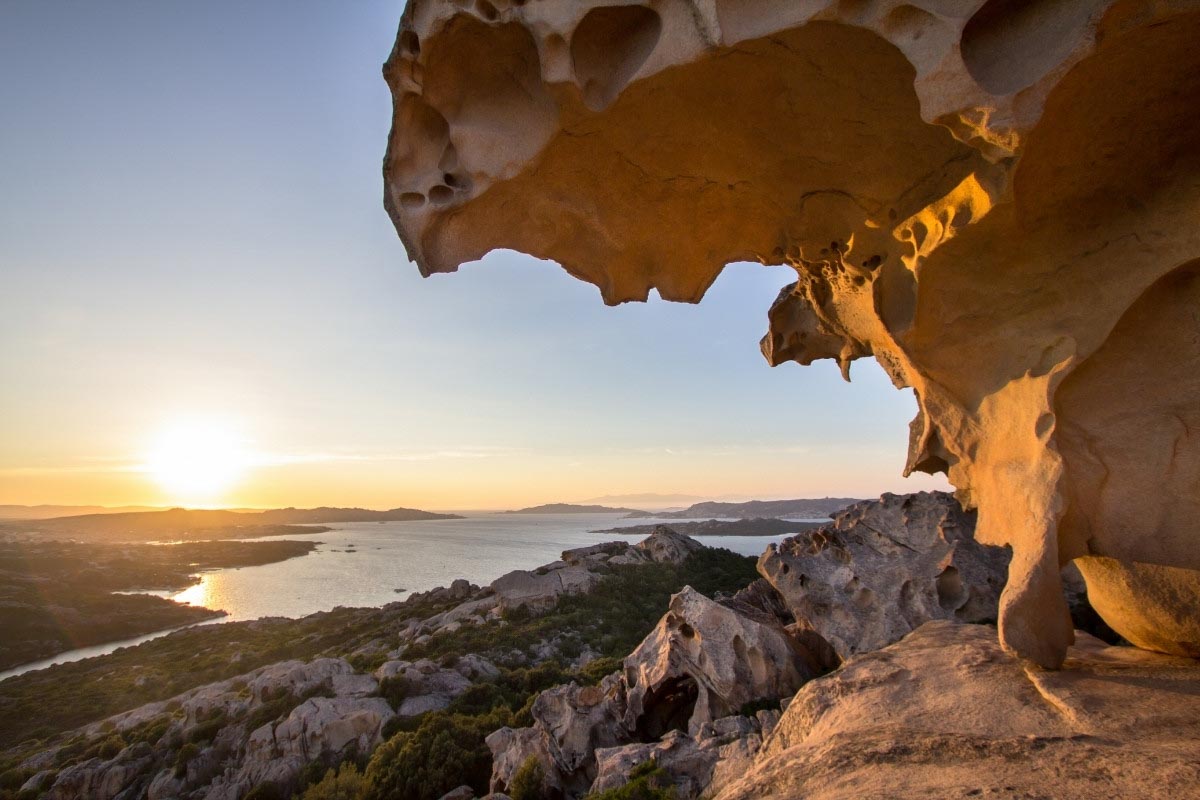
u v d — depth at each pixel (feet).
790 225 24.13
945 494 66.28
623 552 262.06
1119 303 17.63
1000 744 13.51
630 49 16.92
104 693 173.17
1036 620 17.87
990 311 19.90
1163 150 16.40
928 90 13.96
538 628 172.35
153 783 99.19
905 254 20.66
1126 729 13.73
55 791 99.96
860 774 13.64
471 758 76.84
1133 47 13.50
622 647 154.71
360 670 141.49
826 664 62.59
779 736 20.40
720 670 59.93
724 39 15.31
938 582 58.49
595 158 20.44
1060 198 17.44
